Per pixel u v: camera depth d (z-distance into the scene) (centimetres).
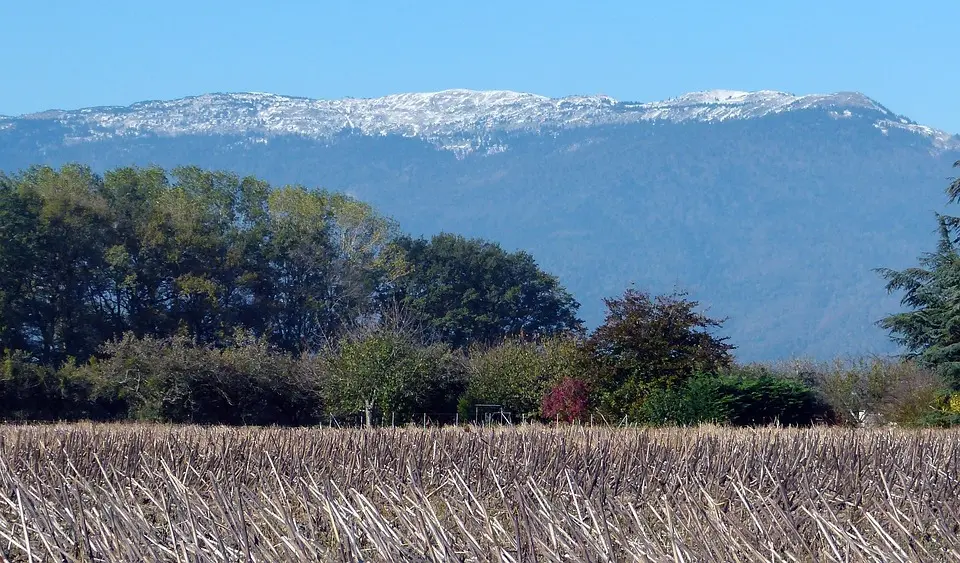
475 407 9931
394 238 19525
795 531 2361
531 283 19875
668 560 2094
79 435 4747
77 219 13712
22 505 2306
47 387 10612
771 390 8044
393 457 4038
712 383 7731
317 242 16138
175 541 2084
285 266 16062
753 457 3978
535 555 2070
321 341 14900
